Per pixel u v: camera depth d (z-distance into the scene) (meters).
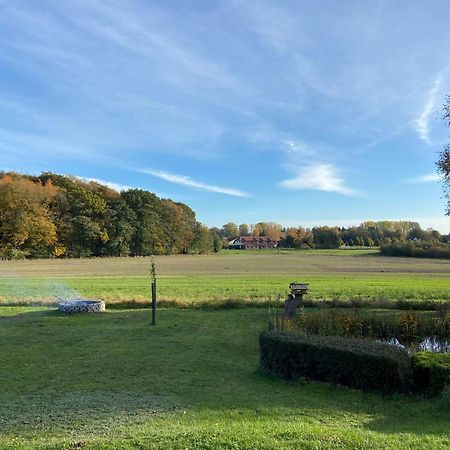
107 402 7.82
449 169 19.28
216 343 13.68
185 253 112.75
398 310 19.80
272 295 26.42
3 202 71.31
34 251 75.12
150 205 98.00
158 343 13.52
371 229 157.25
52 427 6.46
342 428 6.20
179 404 7.71
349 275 47.22
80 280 38.53
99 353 12.13
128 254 91.00
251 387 9.08
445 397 8.04
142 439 5.38
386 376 8.86
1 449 5.29
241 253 120.38
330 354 9.47
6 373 10.05
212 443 5.13
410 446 5.18
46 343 13.43
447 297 26.22
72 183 87.06
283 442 5.17
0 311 19.92
